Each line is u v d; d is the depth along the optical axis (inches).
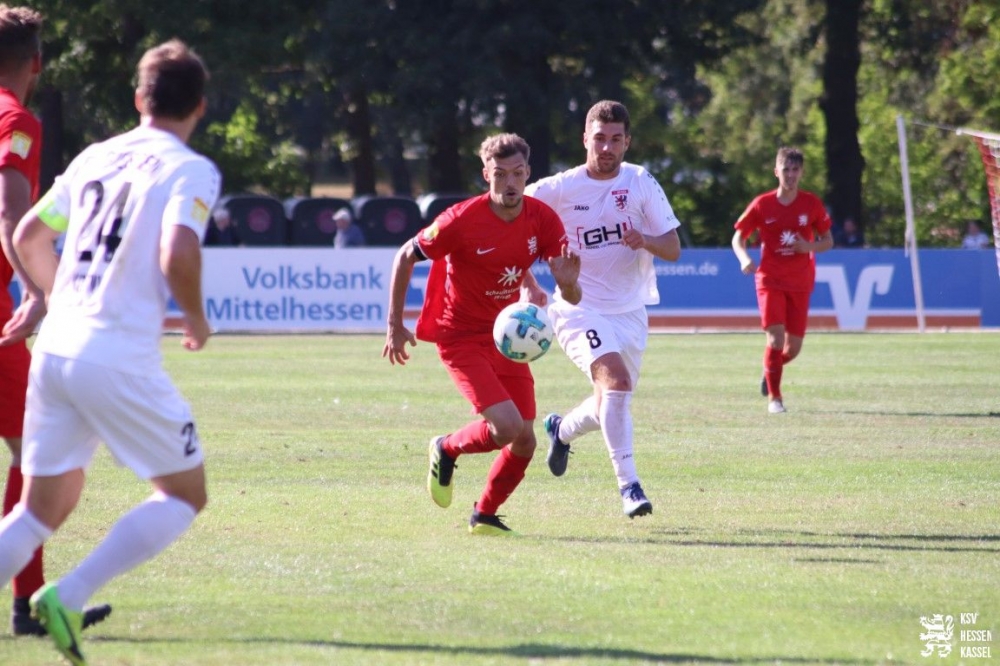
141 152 617.6
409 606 747.4
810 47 5216.5
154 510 618.8
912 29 5305.1
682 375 2249.0
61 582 598.9
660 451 1392.7
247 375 2226.9
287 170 5999.0
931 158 6501.0
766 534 973.8
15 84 741.3
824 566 863.1
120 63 5137.8
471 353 960.3
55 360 604.1
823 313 3331.7
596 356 1045.8
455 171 5157.5
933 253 3329.2
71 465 625.0
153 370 609.0
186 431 621.9
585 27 4458.7
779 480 1215.6
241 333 3225.9
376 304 3284.9
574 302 967.6
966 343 2913.4
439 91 4515.3
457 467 1306.6
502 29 4402.1
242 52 4692.4
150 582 801.6
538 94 4515.3
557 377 2244.1
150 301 607.8
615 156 1074.7
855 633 700.0
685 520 1027.3
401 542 934.4
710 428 1585.9
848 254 3329.2
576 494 1147.9
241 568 842.2
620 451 1005.2
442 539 946.7
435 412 1744.6
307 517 1023.6
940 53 5713.6
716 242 5880.9
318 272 3277.6
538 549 914.1
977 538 959.6
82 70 5014.8
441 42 4471.0
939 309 3336.6
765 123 7012.8
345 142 6274.6
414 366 2416.3
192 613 727.1
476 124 5378.9
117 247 603.5
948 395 1958.7
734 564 868.0
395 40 4500.5
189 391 1975.9
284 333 3228.3
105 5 4677.7
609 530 988.6
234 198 3698.3
